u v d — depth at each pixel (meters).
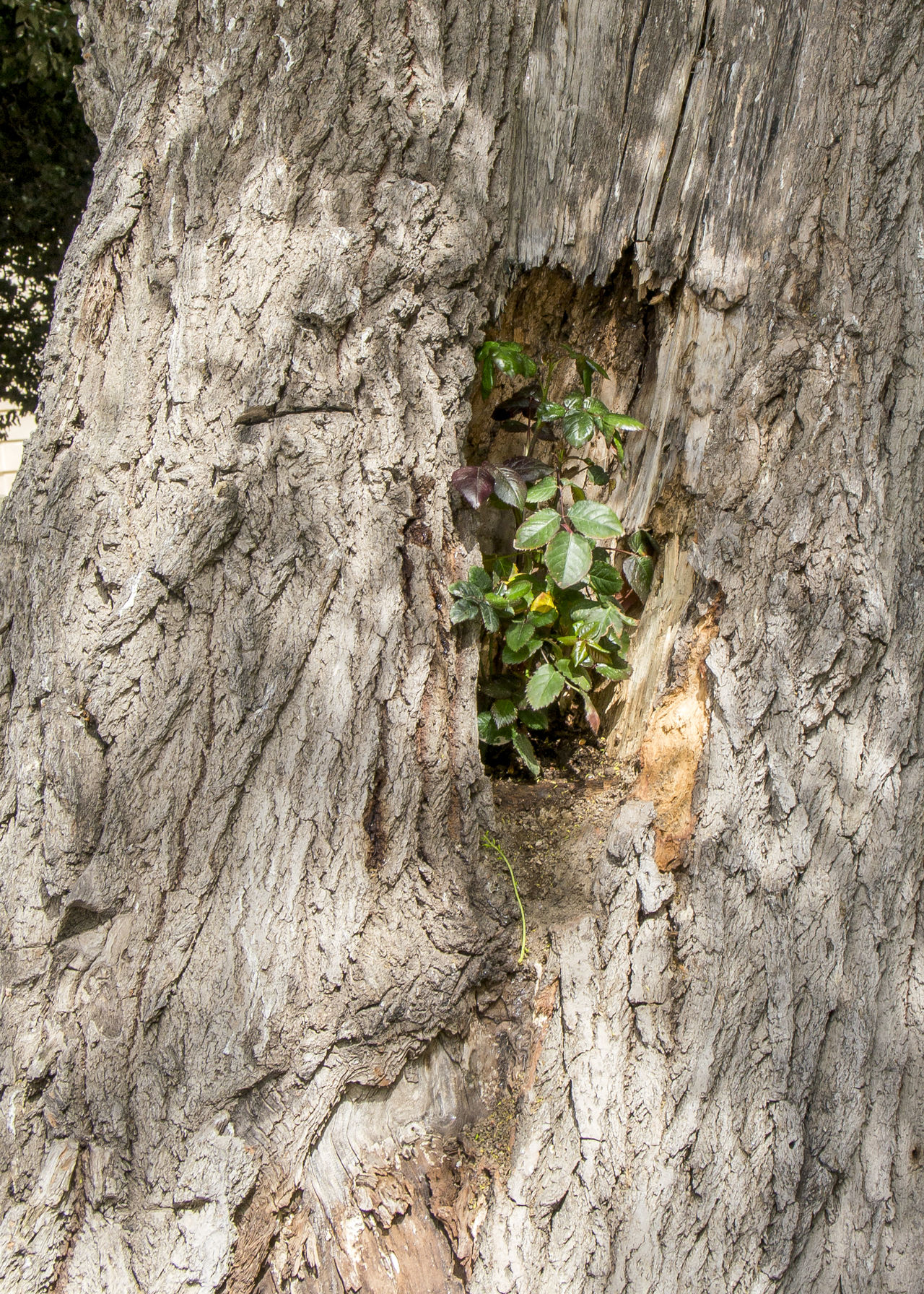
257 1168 2.04
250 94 2.09
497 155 2.15
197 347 2.09
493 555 2.27
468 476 2.14
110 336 2.10
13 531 2.11
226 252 2.09
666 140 2.19
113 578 2.07
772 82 2.17
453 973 2.09
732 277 2.18
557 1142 2.09
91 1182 2.04
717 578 2.16
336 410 2.09
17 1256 2.03
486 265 2.15
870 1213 2.12
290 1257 2.05
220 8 2.09
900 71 2.17
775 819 2.14
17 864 2.08
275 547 2.08
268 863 2.07
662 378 2.22
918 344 2.17
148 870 2.07
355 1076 2.06
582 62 2.18
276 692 2.08
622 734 2.26
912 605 2.16
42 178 3.79
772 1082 2.11
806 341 2.16
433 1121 2.09
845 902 2.14
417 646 2.11
